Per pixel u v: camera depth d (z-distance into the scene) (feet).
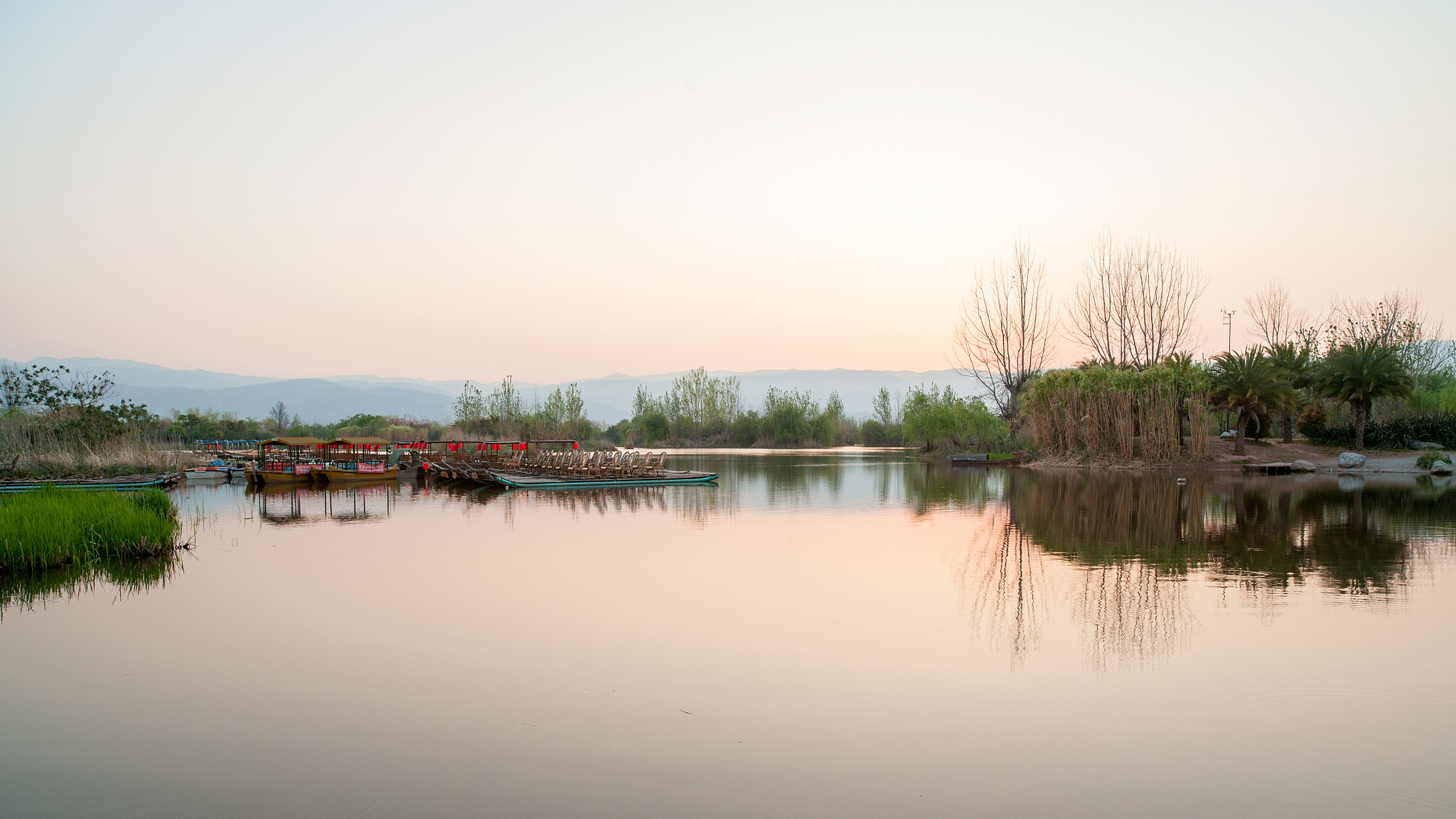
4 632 31.55
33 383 114.83
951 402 188.34
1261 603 34.71
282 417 269.85
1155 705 23.31
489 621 32.63
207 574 42.55
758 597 36.50
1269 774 19.16
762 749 20.65
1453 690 24.35
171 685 25.71
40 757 20.72
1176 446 119.03
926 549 49.49
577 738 21.39
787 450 255.91
